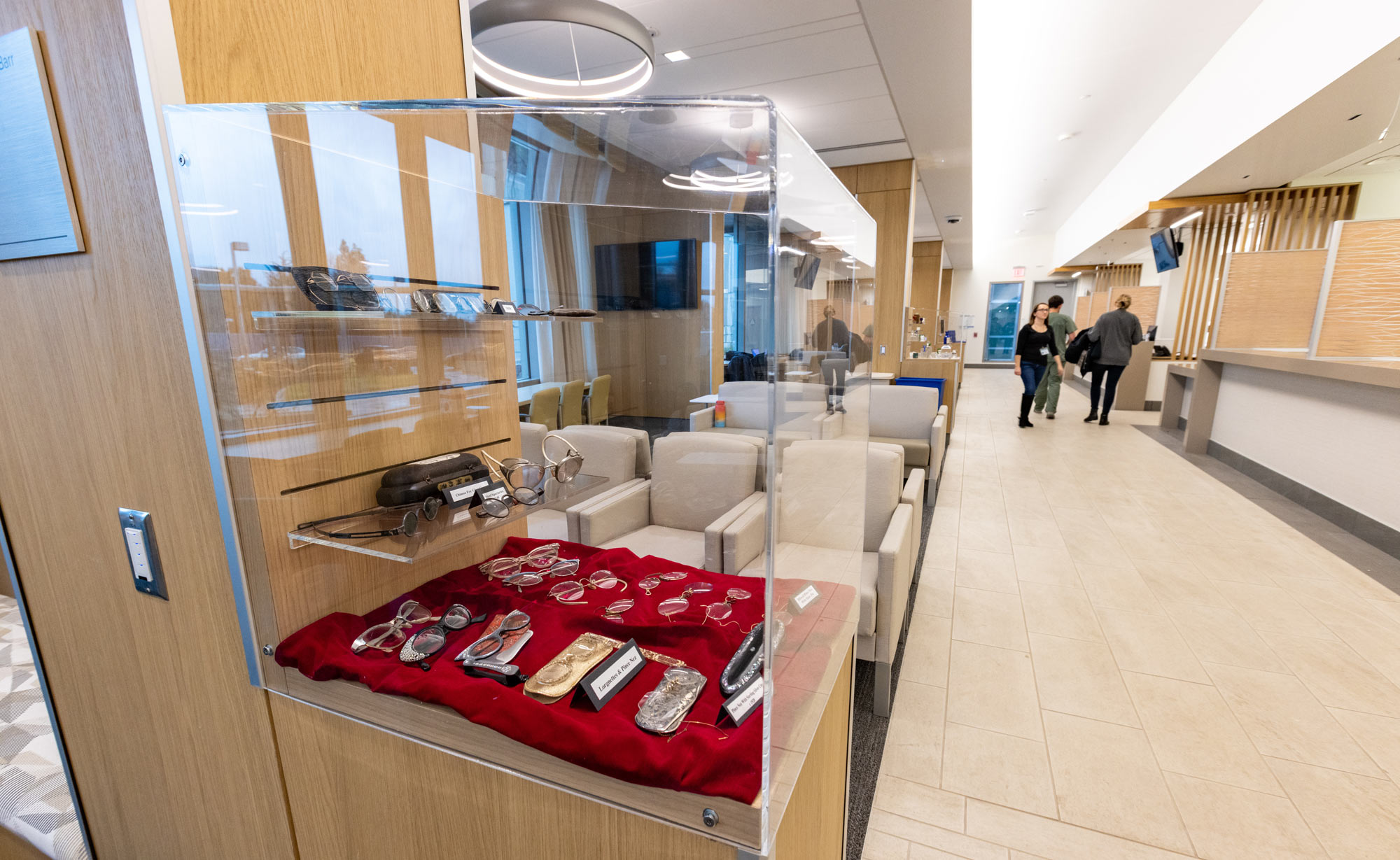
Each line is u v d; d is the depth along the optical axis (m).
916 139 5.43
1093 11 4.32
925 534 3.51
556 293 1.19
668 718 0.70
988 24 4.41
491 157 0.93
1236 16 4.61
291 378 0.85
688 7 3.19
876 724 1.88
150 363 0.79
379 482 0.98
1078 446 5.77
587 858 0.70
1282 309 4.91
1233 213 6.98
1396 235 3.62
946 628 2.45
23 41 0.73
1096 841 1.45
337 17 0.87
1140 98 6.09
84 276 0.81
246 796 0.97
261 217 0.78
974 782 1.64
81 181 0.76
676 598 0.96
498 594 1.03
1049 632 2.40
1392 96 3.88
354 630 0.92
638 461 1.16
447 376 1.10
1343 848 1.41
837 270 0.95
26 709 1.55
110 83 0.70
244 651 0.87
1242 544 3.28
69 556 0.99
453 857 0.81
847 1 3.13
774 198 0.60
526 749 0.69
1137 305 9.60
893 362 6.55
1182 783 1.62
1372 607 2.55
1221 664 2.15
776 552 0.63
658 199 0.95
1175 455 5.39
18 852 1.28
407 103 0.72
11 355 0.91
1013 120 6.55
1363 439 3.41
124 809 1.13
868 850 1.44
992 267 15.38
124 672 1.01
